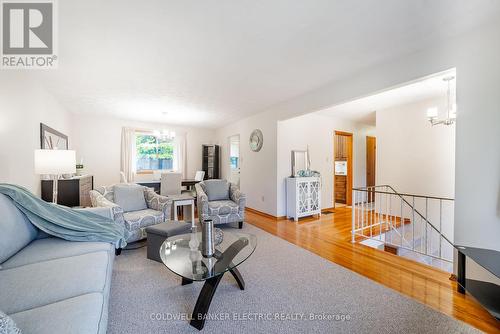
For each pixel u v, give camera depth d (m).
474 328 1.51
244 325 1.53
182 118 5.45
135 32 1.92
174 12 1.67
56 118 3.78
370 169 6.39
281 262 2.50
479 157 1.85
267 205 4.64
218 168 6.57
